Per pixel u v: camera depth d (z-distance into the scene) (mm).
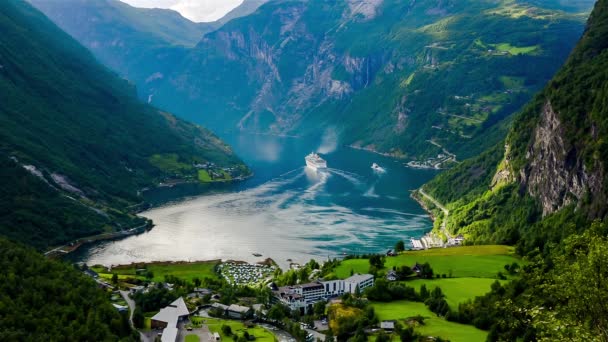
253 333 186250
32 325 156250
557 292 91125
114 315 180250
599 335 80625
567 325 84000
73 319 167500
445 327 175500
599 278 85000
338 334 181250
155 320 194125
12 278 172375
